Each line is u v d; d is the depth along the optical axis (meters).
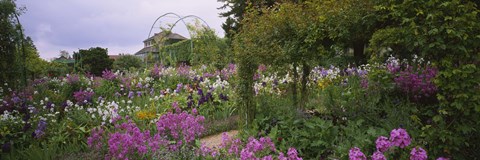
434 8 3.60
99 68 32.62
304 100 6.39
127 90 9.61
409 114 4.93
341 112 5.29
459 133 3.64
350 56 12.12
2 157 4.91
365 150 3.79
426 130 3.69
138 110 7.02
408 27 3.80
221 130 6.05
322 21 4.90
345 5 4.74
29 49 11.88
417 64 5.88
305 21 5.25
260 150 3.62
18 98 7.85
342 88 7.46
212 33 15.30
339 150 3.87
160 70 11.64
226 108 7.04
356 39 5.08
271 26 5.52
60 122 6.25
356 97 5.57
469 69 3.46
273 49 5.43
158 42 15.74
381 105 5.27
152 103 7.45
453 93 3.58
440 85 3.64
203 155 4.08
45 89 9.47
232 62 12.79
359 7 4.57
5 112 6.55
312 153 4.29
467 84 3.47
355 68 8.81
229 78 10.80
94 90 9.48
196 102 7.57
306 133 4.44
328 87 7.72
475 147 3.84
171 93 8.87
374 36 4.19
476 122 3.67
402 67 6.29
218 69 12.73
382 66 6.47
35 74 14.65
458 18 3.46
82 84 9.72
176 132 4.50
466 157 3.76
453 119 3.68
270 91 7.85
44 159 4.64
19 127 5.82
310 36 5.06
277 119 5.42
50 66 18.11
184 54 17.08
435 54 3.66
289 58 5.34
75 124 6.03
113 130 5.66
